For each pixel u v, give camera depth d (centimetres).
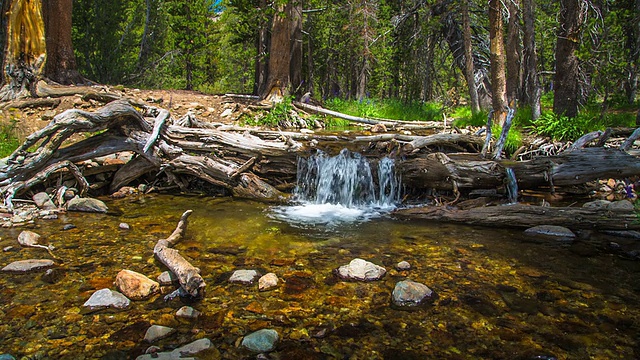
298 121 1444
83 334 337
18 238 538
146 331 340
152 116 1151
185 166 820
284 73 1627
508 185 754
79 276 440
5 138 981
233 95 1675
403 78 2612
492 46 1227
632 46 1305
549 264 488
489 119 847
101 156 794
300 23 1861
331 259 501
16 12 1234
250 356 310
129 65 2478
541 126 1132
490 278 450
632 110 1606
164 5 2845
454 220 660
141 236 570
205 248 530
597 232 603
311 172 836
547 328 352
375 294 411
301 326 354
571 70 1202
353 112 1753
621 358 311
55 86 1297
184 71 2964
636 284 434
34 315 362
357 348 324
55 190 738
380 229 627
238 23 2003
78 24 2206
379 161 820
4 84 1262
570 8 1188
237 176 816
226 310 378
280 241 563
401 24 2253
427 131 1320
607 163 726
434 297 405
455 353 318
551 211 623
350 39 2519
